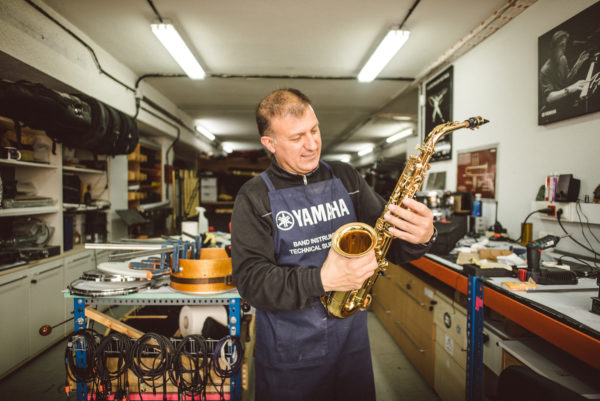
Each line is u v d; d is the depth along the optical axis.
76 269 2.96
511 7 2.41
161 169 5.49
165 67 3.81
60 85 2.75
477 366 1.47
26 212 2.48
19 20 2.21
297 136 0.86
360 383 1.03
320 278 0.71
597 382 1.10
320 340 0.97
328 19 2.79
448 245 1.92
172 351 1.49
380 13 2.69
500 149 2.68
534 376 0.81
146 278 1.55
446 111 3.51
